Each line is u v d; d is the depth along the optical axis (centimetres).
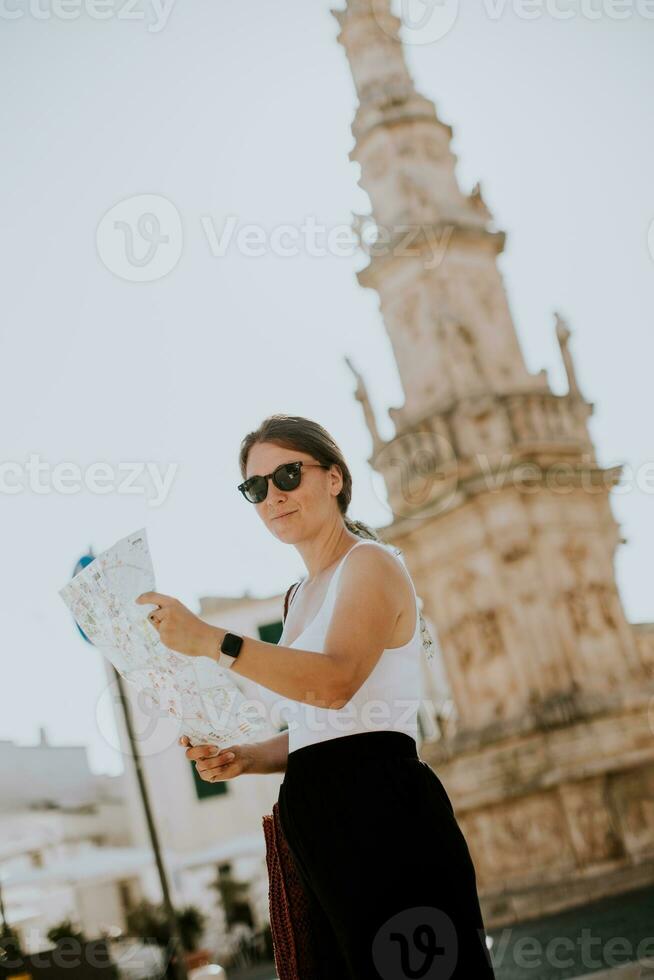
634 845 1467
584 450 1678
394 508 1702
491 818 1534
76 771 2122
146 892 2280
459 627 1645
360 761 221
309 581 259
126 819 2880
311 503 253
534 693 1562
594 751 1501
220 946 2119
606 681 1589
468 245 1773
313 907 229
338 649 217
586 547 1655
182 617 211
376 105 1822
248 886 2306
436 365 1709
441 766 1587
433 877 213
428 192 1773
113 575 221
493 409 1656
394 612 227
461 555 1645
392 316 1769
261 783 3056
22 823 2091
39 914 1877
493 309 1761
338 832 217
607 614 1633
